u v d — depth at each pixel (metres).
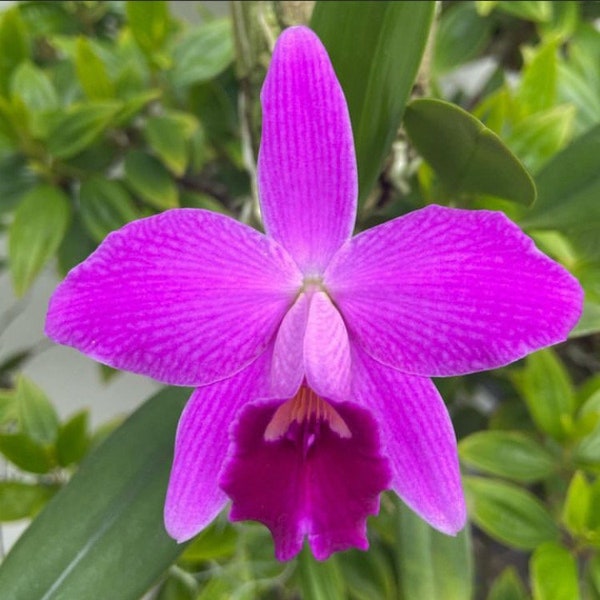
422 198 0.18
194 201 0.21
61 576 0.13
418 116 0.14
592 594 0.15
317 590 0.15
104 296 0.11
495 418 0.21
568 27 0.20
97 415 0.30
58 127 0.18
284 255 0.12
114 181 0.20
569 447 0.17
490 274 0.11
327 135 0.11
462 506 0.12
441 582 0.14
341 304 0.12
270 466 0.12
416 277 0.12
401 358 0.12
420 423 0.12
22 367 0.26
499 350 0.12
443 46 0.21
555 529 0.16
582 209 0.14
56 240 0.19
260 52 0.16
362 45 0.14
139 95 0.19
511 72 0.24
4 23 0.19
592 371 0.23
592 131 0.15
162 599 0.19
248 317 0.12
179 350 0.12
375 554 0.18
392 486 0.12
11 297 0.28
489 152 0.13
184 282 0.12
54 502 0.14
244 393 0.13
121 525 0.13
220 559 0.19
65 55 0.23
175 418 0.15
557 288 0.11
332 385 0.11
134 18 0.19
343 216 0.12
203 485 0.12
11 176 0.20
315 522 0.12
